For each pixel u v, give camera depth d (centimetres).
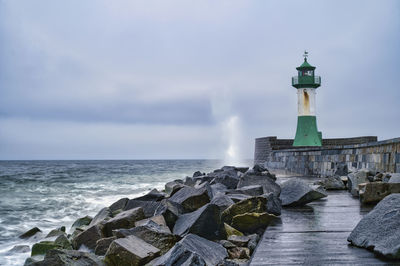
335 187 1297
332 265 451
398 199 535
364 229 534
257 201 805
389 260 457
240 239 705
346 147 1742
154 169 6862
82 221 1195
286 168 2883
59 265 623
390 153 1247
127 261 643
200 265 500
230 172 1709
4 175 4791
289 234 624
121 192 2423
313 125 4369
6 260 925
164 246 705
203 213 727
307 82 4353
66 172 5666
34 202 2020
